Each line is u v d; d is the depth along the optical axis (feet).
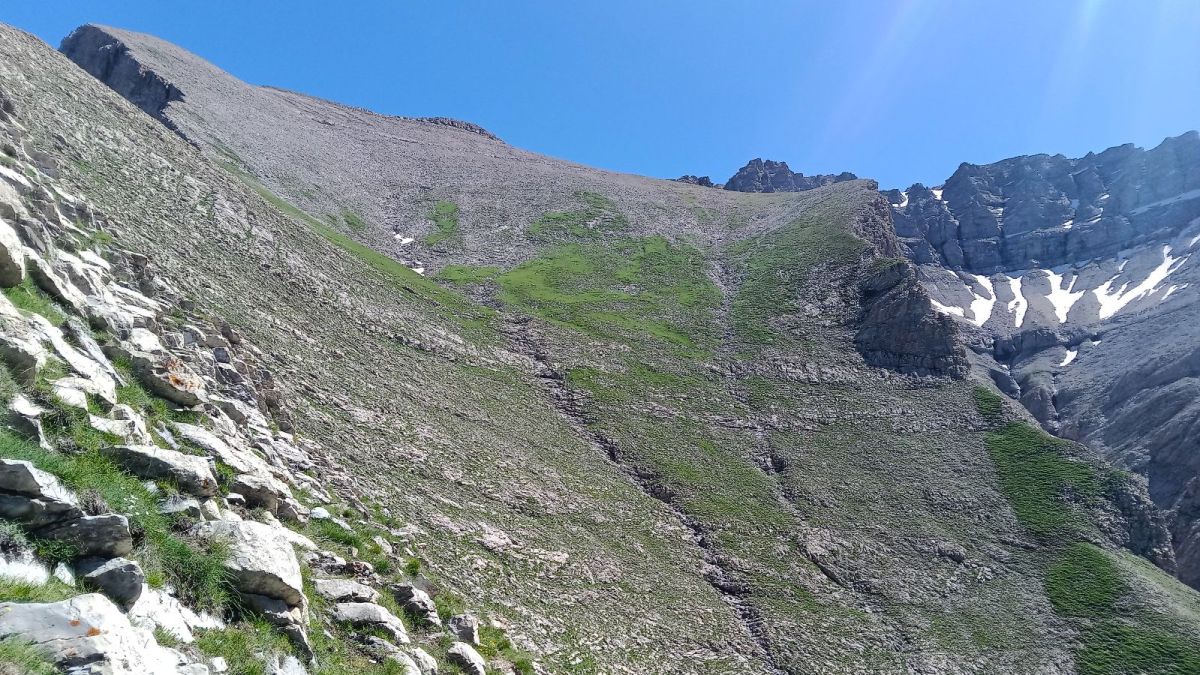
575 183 622.54
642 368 302.86
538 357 285.84
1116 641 184.85
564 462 196.65
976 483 255.29
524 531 136.26
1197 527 346.95
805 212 515.91
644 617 129.70
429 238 460.14
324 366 145.89
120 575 29.86
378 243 422.00
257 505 51.13
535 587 114.01
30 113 134.72
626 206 567.18
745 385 306.96
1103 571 210.79
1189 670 175.94
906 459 265.13
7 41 173.06
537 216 523.70
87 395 41.01
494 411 207.62
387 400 155.84
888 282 366.84
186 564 34.83
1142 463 417.28
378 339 203.00
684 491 210.59
